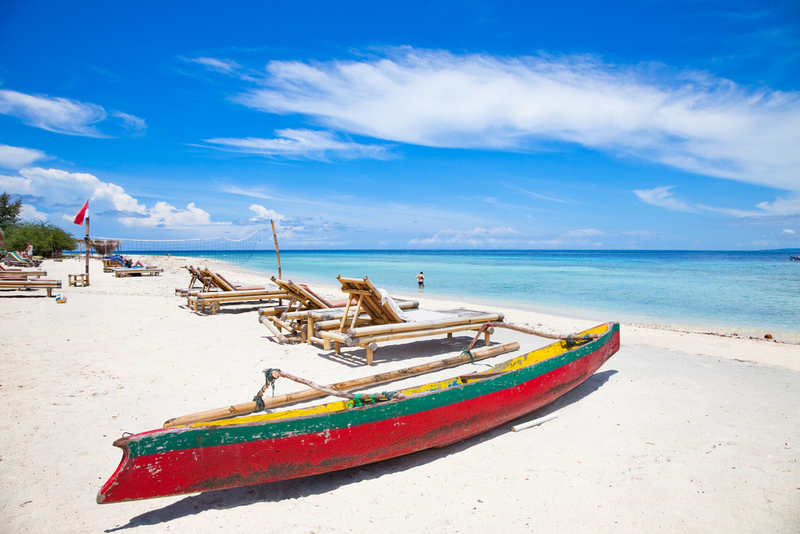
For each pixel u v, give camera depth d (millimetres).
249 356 7047
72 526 2701
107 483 2432
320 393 4605
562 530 2773
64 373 5738
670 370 6645
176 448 2637
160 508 2941
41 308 11102
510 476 3459
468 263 59062
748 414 4812
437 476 3453
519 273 35562
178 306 12656
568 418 4688
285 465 2986
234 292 11938
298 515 2891
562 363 4898
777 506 3074
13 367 5918
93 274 23672
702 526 2838
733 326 12016
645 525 2842
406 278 30109
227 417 3867
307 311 8508
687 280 27500
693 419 4660
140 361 6508
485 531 2752
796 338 10133
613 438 4180
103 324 9352
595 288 22422
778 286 23250
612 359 7395
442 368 6082
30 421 4191
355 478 3420
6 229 39781
